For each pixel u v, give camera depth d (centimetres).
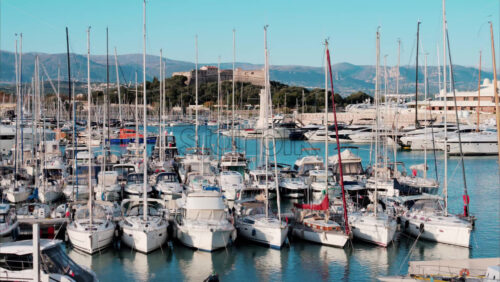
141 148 8181
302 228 4256
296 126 14975
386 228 4025
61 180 5841
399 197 4969
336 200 4825
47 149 7531
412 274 3166
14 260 2775
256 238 4125
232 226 4016
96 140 10325
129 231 3947
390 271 3591
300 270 3625
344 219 4272
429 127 12006
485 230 4597
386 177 5984
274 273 3569
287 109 19962
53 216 4372
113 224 4062
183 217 4134
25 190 5391
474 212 5291
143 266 3666
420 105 15738
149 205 4869
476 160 9688
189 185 5872
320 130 13888
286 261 3794
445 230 4128
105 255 3866
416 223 4309
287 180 6188
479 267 3241
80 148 8112
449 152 10331
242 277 3497
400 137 11769
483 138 10394
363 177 6400
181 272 3569
